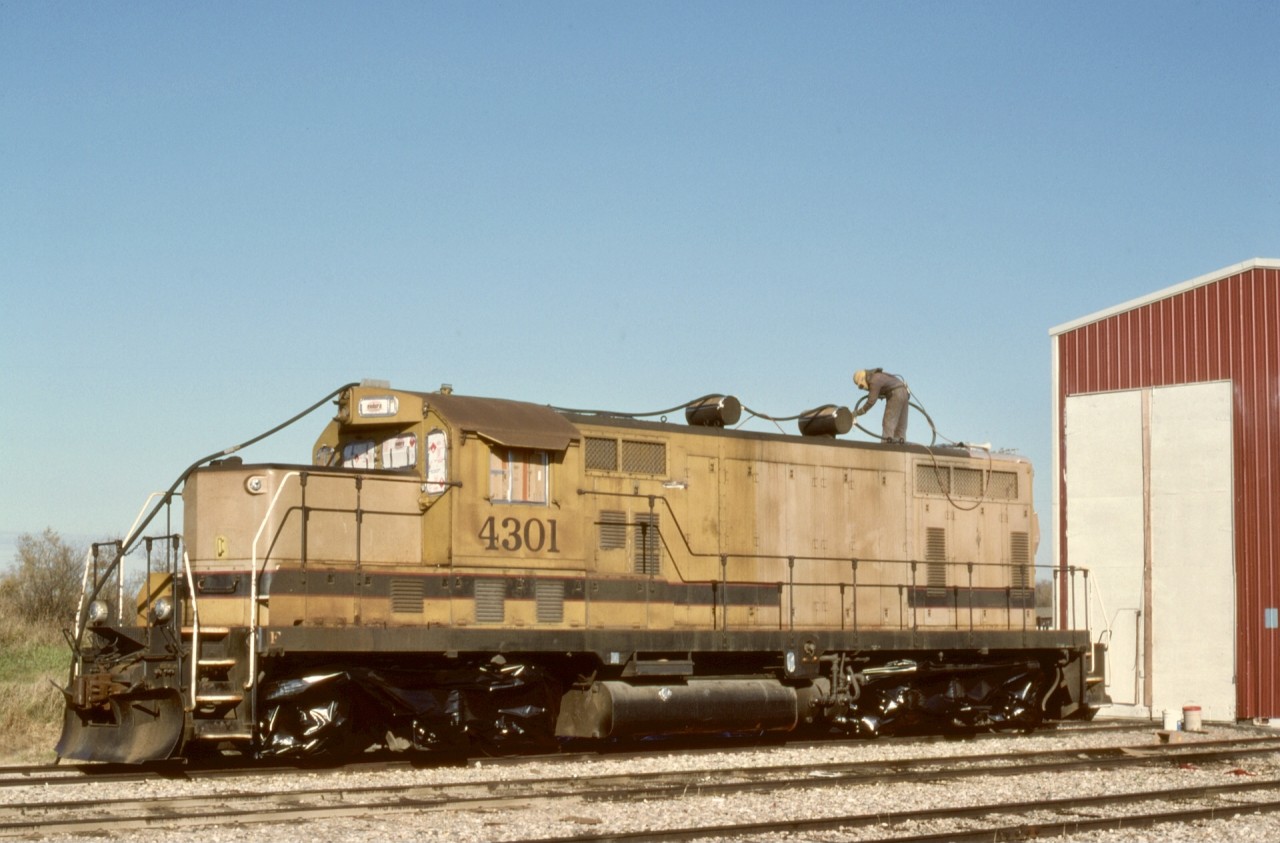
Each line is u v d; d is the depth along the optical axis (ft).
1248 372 77.30
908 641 62.18
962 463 67.87
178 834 34.45
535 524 51.98
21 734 61.46
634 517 55.72
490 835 34.47
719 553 58.29
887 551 64.08
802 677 59.21
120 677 46.11
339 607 47.29
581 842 32.14
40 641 106.93
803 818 36.78
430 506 50.34
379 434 52.13
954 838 34.50
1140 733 67.72
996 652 67.51
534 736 53.11
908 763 50.29
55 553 124.77
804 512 61.36
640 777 45.50
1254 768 51.98
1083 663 69.31
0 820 36.22
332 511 47.80
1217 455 77.77
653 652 54.75
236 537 47.21
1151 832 37.19
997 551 68.64
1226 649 76.69
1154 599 79.51
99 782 43.88
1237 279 78.07
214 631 45.09
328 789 41.81
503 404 52.70
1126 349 81.92
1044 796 43.45
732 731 57.21
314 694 47.42
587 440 54.85
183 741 43.68
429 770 47.83
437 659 50.08
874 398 65.82
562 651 51.72
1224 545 77.20
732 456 59.31
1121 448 81.51
